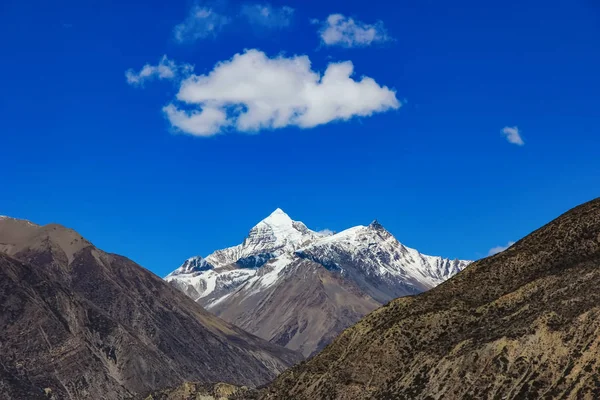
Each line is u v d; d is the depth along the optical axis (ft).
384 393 556.10
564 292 530.68
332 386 589.73
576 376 463.83
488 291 593.83
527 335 500.74
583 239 587.68
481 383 496.23
